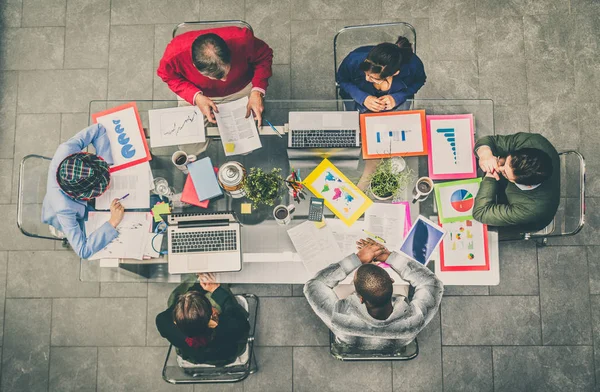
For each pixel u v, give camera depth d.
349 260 2.20
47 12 3.36
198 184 2.29
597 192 3.14
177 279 2.35
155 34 3.34
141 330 3.07
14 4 3.38
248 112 2.39
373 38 3.25
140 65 3.32
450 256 2.26
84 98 3.30
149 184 2.37
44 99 3.31
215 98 2.56
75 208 2.31
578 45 3.27
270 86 3.29
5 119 3.29
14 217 3.19
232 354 2.33
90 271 2.34
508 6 3.31
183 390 3.02
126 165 2.38
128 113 2.44
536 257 3.06
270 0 3.34
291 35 3.33
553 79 3.25
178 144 2.40
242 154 2.37
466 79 3.27
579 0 3.29
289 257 2.27
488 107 2.40
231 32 2.46
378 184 2.19
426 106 2.41
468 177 2.33
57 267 3.13
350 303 2.13
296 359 3.02
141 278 2.35
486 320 3.02
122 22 3.35
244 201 2.33
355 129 2.33
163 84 3.31
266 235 2.29
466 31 3.30
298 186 2.25
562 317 3.02
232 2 3.35
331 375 3.00
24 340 3.09
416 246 2.25
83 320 3.08
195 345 2.20
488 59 3.28
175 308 2.16
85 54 3.34
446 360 3.00
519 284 3.04
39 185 2.82
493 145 2.34
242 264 2.29
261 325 3.04
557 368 2.98
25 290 3.12
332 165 2.35
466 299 3.04
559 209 3.05
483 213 2.24
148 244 2.30
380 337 2.09
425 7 3.32
